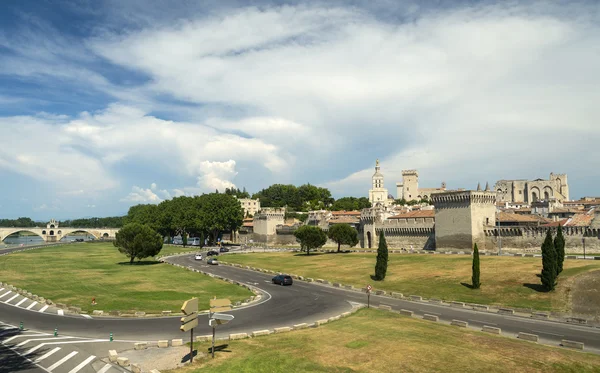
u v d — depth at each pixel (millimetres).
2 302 62219
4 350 38406
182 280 86000
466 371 31141
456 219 120375
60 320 50875
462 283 74625
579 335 43719
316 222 195750
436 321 49062
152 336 43219
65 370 33281
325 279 90438
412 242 141625
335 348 37000
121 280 85375
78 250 169000
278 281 81812
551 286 64438
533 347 37125
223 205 196625
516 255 99875
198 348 38031
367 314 52688
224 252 154125
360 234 163750
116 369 33344
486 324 48562
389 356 34438
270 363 33312
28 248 181875
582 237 100562
